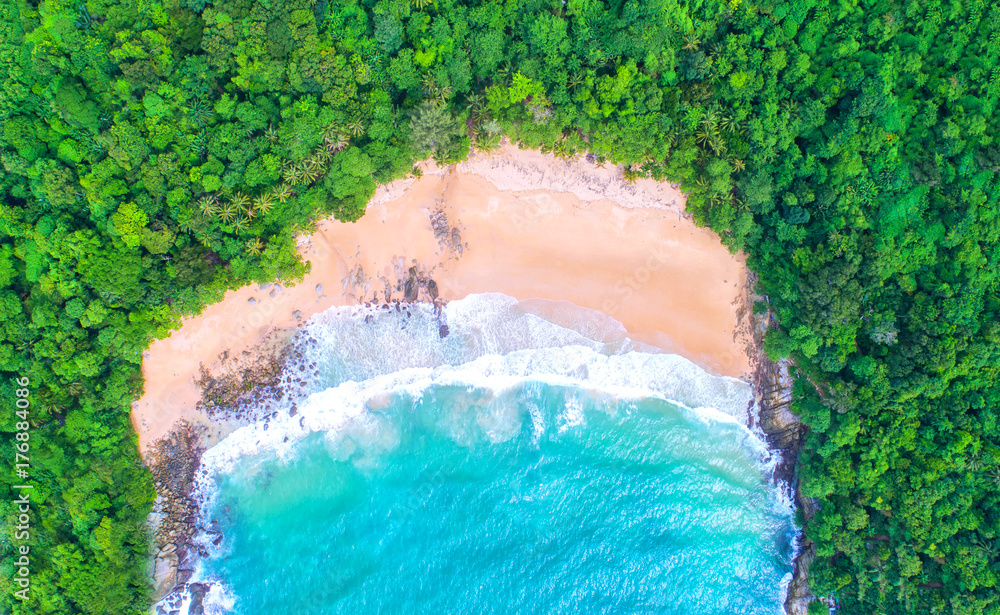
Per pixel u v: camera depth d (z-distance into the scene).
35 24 41.97
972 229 42.06
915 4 41.81
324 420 49.97
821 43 44.12
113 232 43.22
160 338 47.09
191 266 45.16
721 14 44.00
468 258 49.81
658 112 45.00
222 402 49.53
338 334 49.81
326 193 46.38
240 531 49.97
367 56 44.75
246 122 43.94
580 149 47.25
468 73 44.97
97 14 41.22
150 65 41.41
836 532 46.72
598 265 50.03
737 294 50.00
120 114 42.81
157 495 48.78
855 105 42.72
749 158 45.91
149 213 44.47
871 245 44.00
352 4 43.44
